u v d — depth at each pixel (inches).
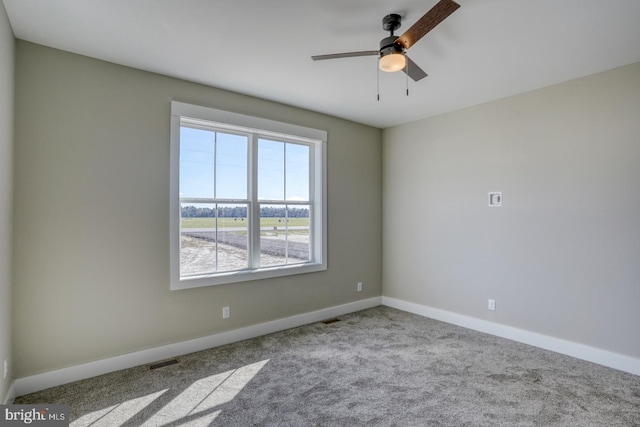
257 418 84.3
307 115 159.6
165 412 86.7
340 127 173.8
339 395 95.1
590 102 119.0
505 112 141.9
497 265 144.2
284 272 151.6
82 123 104.3
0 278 78.3
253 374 107.5
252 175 145.0
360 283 182.9
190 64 111.3
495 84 128.0
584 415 86.0
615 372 109.8
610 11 81.8
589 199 119.1
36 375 96.4
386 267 191.9
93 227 105.9
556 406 90.0
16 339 93.9
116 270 109.8
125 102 111.8
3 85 79.5
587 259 119.5
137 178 113.7
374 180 189.8
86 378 103.8
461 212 157.2
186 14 83.8
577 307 121.7
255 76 120.6
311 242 167.6
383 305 192.1
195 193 130.4
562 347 124.8
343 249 175.0
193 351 125.2
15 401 90.7
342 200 174.6
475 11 81.7
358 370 110.5
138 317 113.9
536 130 132.5
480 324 149.5
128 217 112.0
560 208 126.1
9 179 87.6
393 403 91.1
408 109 158.6
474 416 85.4
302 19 86.0
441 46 99.0
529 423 82.6
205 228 132.8
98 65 107.3
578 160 121.6
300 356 121.6
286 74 119.0
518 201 137.6
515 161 138.7
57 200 100.2
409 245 179.8
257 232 146.4
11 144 89.7
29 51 96.7
